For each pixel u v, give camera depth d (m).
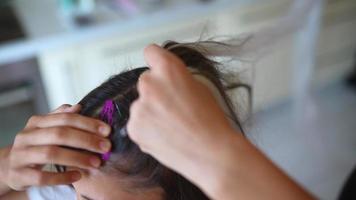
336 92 2.65
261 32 1.89
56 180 0.50
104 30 1.66
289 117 2.39
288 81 2.35
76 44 1.64
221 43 0.64
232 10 1.94
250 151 0.34
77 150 0.49
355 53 2.60
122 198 0.55
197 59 0.57
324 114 2.44
